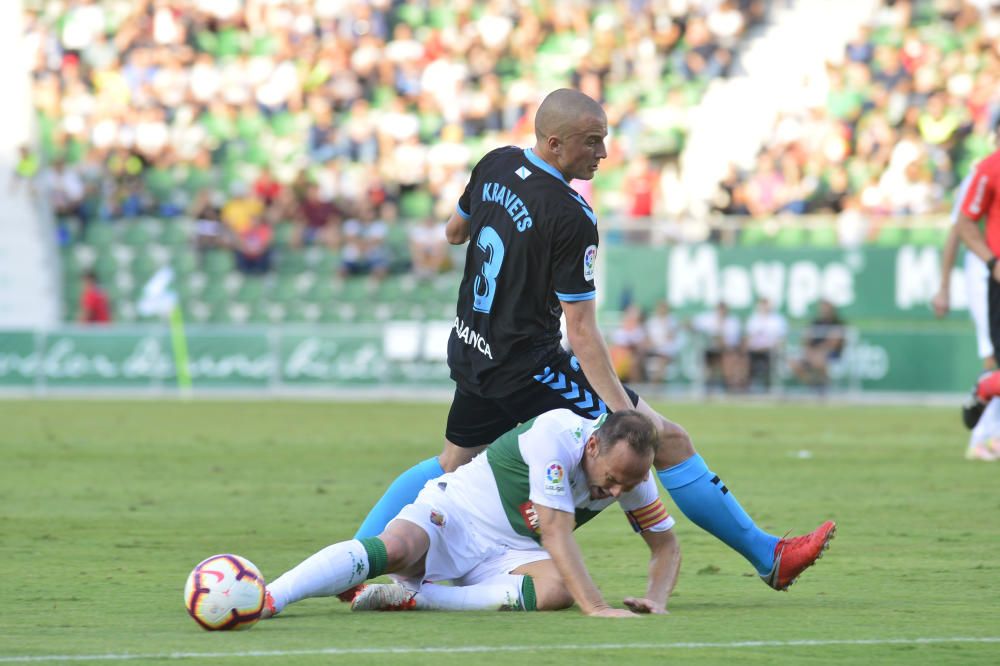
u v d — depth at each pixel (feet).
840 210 299.17
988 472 130.00
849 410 229.86
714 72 333.83
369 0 348.59
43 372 271.90
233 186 320.09
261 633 53.57
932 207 296.92
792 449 156.66
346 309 300.40
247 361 268.82
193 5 349.41
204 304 305.32
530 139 320.29
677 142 321.11
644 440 58.03
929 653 49.65
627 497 61.21
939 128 309.42
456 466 69.26
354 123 324.60
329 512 100.78
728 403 249.14
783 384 256.11
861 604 62.39
